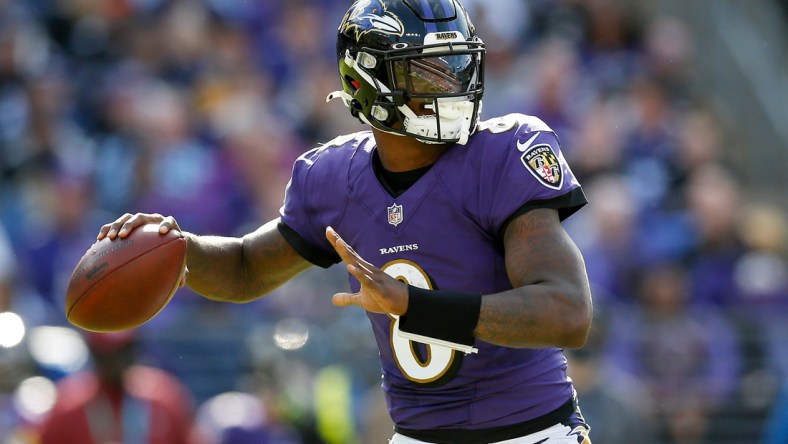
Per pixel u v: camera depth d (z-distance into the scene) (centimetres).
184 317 2659
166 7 3744
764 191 3828
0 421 2334
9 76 3462
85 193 3044
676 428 2606
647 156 3509
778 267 3130
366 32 1269
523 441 1286
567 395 1312
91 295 1284
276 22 3828
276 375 2472
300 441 2448
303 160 1379
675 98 3906
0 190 3178
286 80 3691
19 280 2812
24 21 3625
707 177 3419
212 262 1383
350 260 1115
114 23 3688
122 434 2248
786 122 4019
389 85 1256
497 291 1264
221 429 2398
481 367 1272
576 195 1233
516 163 1230
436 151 1275
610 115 3562
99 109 3422
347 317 2597
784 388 2456
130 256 1285
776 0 4328
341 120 3531
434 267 1262
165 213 3142
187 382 2594
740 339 2700
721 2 4188
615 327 2680
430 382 1288
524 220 1212
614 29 3997
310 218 1366
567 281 1161
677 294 2747
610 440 2331
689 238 3136
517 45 3844
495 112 3597
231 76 3597
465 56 1249
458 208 1247
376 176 1297
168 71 3612
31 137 3275
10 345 2411
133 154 3234
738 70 4072
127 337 2247
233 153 3269
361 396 2494
